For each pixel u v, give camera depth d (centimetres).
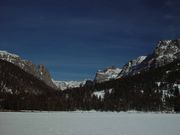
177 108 19488
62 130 5719
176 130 5838
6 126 6544
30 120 8869
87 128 6194
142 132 5472
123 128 6253
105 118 10438
